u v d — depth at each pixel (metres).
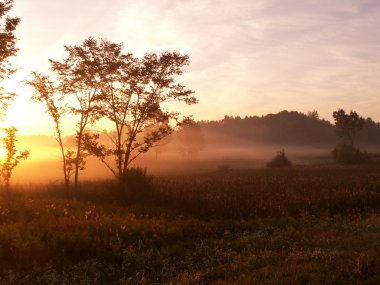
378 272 11.03
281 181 47.09
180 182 45.53
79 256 14.18
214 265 13.78
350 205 29.11
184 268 13.68
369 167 72.50
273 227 20.36
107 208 25.41
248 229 20.16
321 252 13.79
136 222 19.23
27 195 31.92
